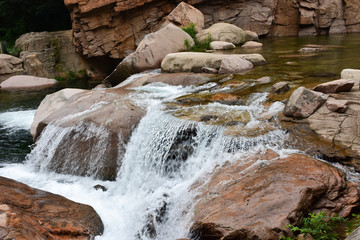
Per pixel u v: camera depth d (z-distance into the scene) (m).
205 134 5.91
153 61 11.55
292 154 5.01
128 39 17.83
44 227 4.54
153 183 6.10
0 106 12.59
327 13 17.03
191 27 14.79
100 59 19.33
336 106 5.75
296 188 4.36
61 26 25.03
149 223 5.06
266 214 4.14
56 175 7.07
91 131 7.00
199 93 7.85
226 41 14.73
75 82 17.73
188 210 4.73
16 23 24.34
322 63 9.76
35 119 8.55
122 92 8.57
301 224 4.12
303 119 5.86
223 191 4.69
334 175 4.57
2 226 3.88
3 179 5.30
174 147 6.11
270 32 18.33
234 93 7.52
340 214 4.26
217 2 17.83
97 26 17.53
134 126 6.89
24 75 17.75
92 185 6.56
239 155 5.25
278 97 6.89
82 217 5.03
